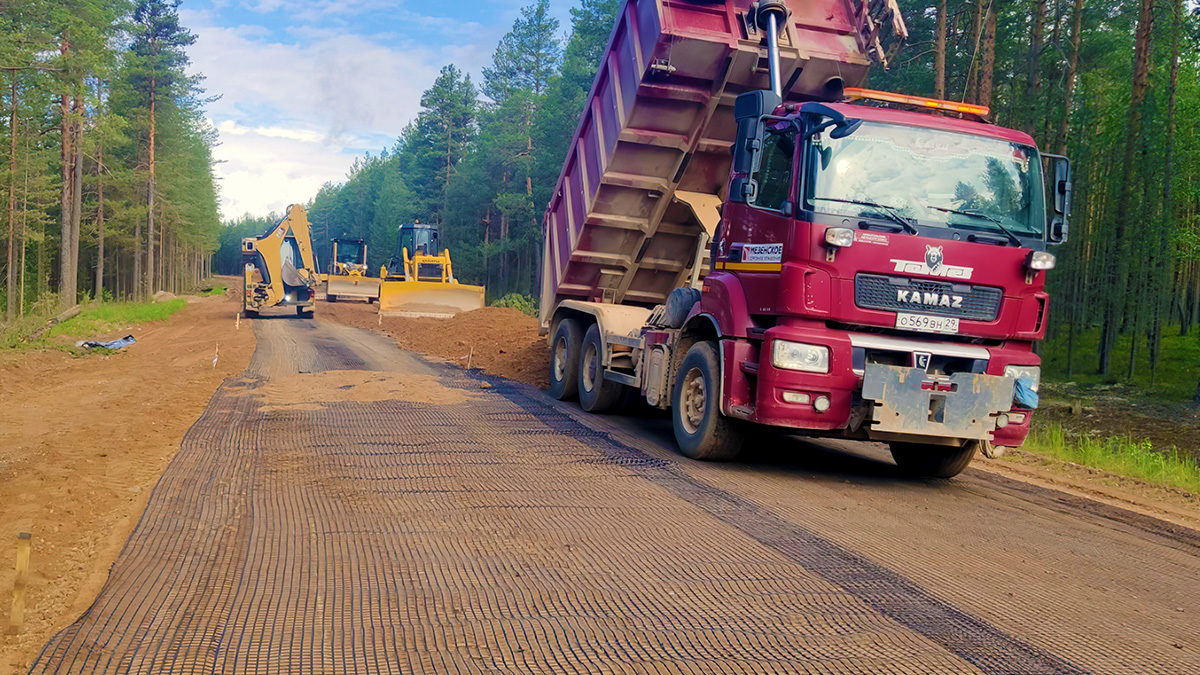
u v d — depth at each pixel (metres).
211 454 7.29
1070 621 4.04
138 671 3.10
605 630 3.64
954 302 6.77
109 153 44.75
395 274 37.59
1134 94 24.70
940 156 6.93
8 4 25.66
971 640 3.71
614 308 10.81
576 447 8.13
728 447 7.63
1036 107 28.05
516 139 64.19
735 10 8.87
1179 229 26.58
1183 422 20.02
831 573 4.58
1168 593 4.61
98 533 5.00
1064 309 32.34
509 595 4.05
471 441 8.22
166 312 34.94
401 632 3.56
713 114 9.46
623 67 9.72
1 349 18.02
